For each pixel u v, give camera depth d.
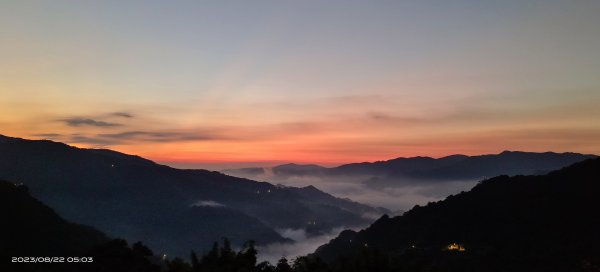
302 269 31.73
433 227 111.44
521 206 106.38
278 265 32.44
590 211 91.06
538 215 98.31
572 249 75.94
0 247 60.81
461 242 94.56
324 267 31.36
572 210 94.62
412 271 32.91
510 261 77.00
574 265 69.38
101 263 44.44
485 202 116.81
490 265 76.56
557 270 69.50
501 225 99.38
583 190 103.38
